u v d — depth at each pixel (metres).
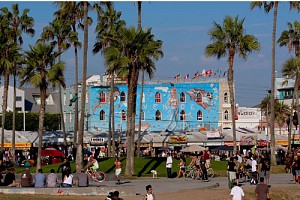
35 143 75.25
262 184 30.41
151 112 110.00
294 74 71.06
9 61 60.91
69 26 71.25
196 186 40.62
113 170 51.47
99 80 115.69
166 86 110.88
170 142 81.81
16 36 70.69
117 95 108.12
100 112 109.38
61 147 78.06
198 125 111.19
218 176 50.75
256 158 50.38
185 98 111.44
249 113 116.44
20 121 108.06
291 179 47.81
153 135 83.38
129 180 45.91
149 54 48.03
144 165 52.91
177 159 57.03
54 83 51.38
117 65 47.62
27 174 35.59
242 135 83.56
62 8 70.31
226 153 84.00
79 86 110.56
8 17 70.44
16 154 72.88
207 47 57.72
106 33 69.94
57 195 33.19
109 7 71.56
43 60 51.25
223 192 36.38
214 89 111.88
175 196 34.72
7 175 36.47
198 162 48.34
